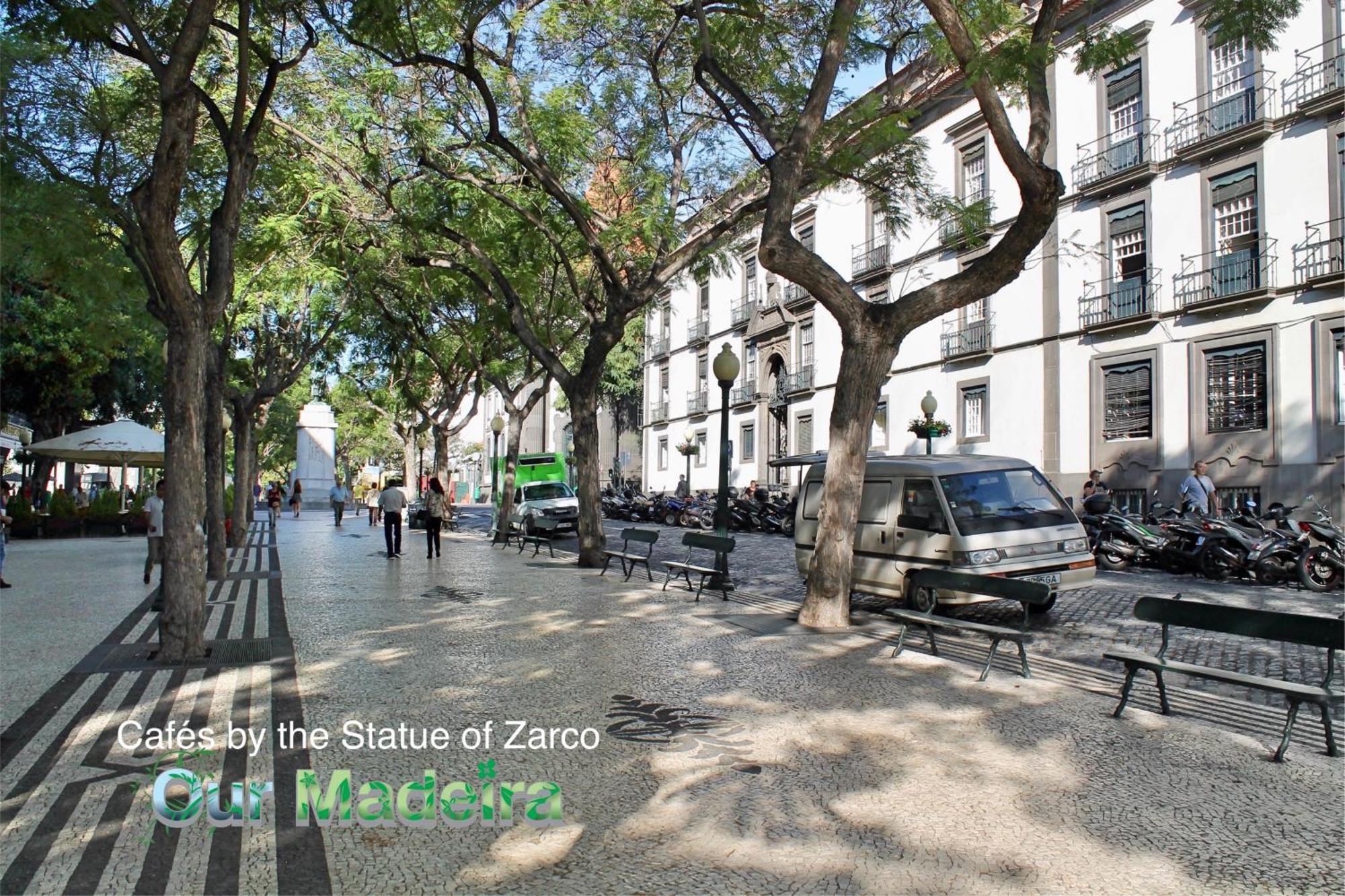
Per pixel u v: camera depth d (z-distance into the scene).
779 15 11.88
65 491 27.33
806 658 8.12
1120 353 22.09
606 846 4.06
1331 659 5.38
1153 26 21.31
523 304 19.27
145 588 13.44
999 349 25.44
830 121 12.39
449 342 28.09
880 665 7.84
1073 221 23.41
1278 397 18.73
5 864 3.81
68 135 10.65
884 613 8.68
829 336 32.84
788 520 27.73
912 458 11.20
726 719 6.09
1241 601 11.66
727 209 16.36
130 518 27.23
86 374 25.34
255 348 23.61
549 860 3.92
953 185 26.83
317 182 13.92
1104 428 22.58
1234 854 4.01
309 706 6.29
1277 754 5.32
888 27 12.18
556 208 16.47
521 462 35.34
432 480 18.83
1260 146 19.12
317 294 18.77
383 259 18.89
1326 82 17.98
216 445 14.93
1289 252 18.62
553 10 13.27
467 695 6.64
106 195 10.20
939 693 6.87
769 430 36.97
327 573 15.66
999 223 25.00
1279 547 13.01
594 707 6.33
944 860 3.94
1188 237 20.56
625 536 15.02
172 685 6.91
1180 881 3.75
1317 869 3.87
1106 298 22.44
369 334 25.95
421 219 15.58
